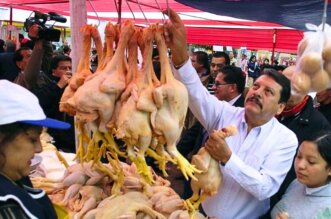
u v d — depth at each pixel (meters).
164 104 1.40
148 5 5.23
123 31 1.46
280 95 1.89
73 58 2.07
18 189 1.08
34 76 3.30
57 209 1.60
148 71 1.43
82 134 1.62
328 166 1.80
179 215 1.65
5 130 1.08
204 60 4.89
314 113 2.74
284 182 2.39
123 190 1.78
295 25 4.56
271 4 3.55
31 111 1.12
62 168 2.27
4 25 10.34
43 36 3.13
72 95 1.52
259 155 1.93
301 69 2.06
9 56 5.26
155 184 1.94
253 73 12.84
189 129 3.45
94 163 1.73
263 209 2.07
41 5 7.05
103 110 1.39
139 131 1.36
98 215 1.58
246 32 10.29
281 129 1.99
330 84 2.09
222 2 3.67
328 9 3.42
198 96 1.95
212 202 2.01
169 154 1.45
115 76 1.42
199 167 1.62
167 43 1.66
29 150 1.13
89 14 7.45
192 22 8.77
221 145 1.65
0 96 1.08
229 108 2.12
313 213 1.84
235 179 1.78
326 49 2.03
